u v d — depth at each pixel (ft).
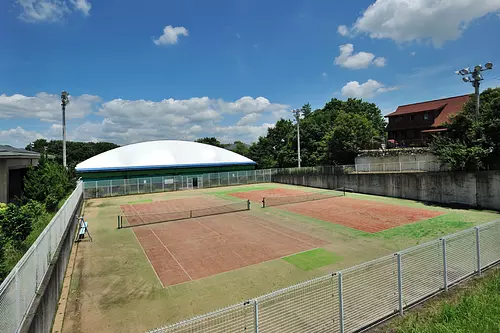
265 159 205.87
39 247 24.54
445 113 128.26
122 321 26.00
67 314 27.32
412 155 97.60
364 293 26.07
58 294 30.14
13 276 17.20
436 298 26.32
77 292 31.91
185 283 33.86
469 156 68.08
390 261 32.12
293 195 100.99
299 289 27.37
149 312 27.50
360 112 205.57
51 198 65.57
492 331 20.30
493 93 94.48
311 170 126.31
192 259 41.70
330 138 134.41
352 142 125.49
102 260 41.91
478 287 27.73
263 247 46.19
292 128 212.64
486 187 67.00
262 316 23.17
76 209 65.98
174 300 29.84
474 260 31.45
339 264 38.45
